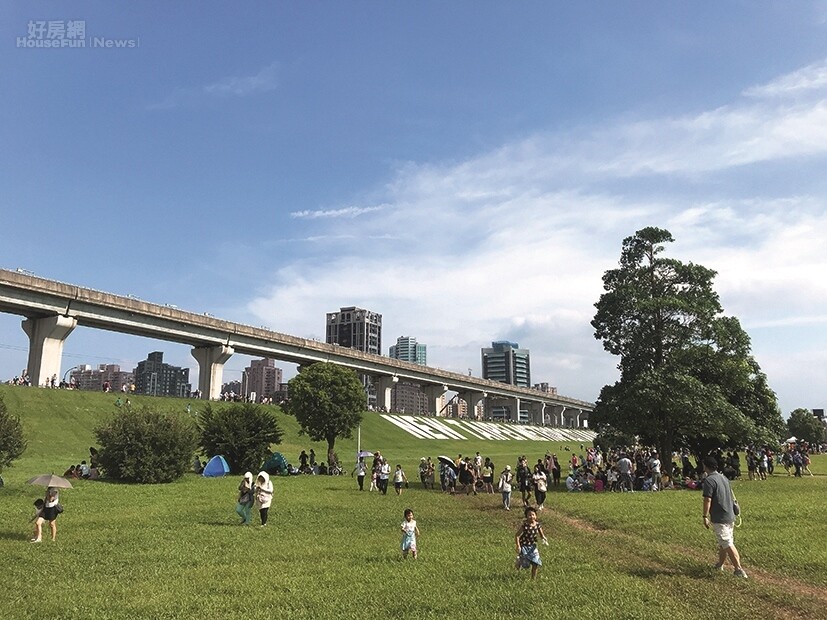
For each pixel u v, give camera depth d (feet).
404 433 273.54
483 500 84.89
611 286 123.85
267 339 261.24
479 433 339.77
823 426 419.33
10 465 81.71
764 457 114.42
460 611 29.96
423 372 372.99
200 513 64.90
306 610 30.07
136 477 95.71
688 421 103.60
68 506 67.15
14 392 163.43
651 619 28.66
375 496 86.22
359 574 37.65
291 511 68.28
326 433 150.41
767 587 34.22
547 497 85.35
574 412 627.46
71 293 185.78
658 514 63.72
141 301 207.72
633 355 116.06
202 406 211.82
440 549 46.47
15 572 37.68
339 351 301.84
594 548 47.39
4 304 173.58
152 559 41.96
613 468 98.89
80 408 170.50
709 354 108.88
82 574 37.63
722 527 37.37
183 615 29.25
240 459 122.31
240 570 38.78
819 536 49.60
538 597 32.35
